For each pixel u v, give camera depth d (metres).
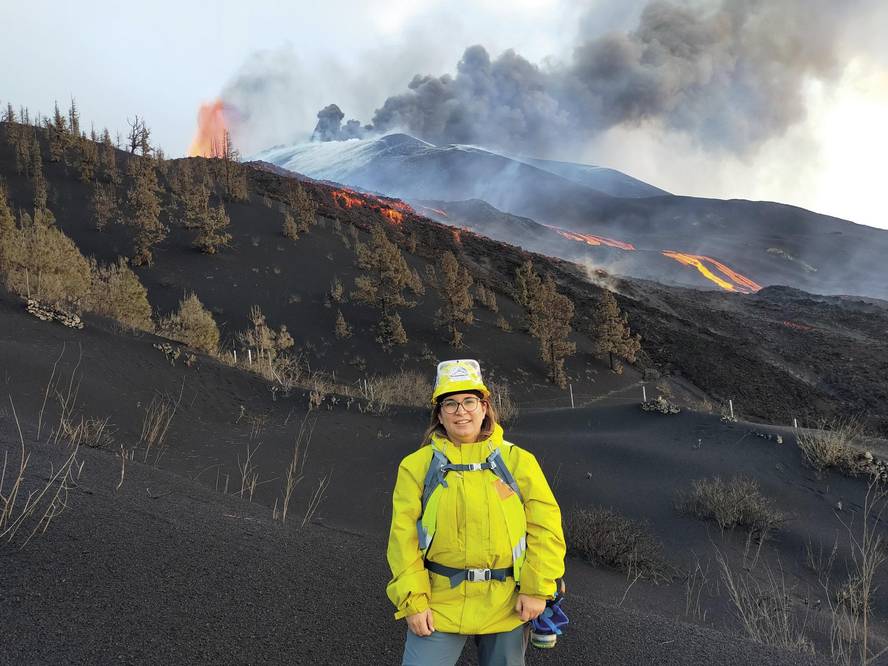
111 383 12.48
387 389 20.08
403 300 55.31
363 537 6.28
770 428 14.38
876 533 10.34
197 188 61.47
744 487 11.45
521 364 53.00
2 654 2.67
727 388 66.94
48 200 60.84
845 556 9.65
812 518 10.96
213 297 48.91
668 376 66.00
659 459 13.27
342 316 49.09
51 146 76.00
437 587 2.28
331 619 3.64
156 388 13.48
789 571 9.32
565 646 3.79
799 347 92.62
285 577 4.11
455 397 2.34
